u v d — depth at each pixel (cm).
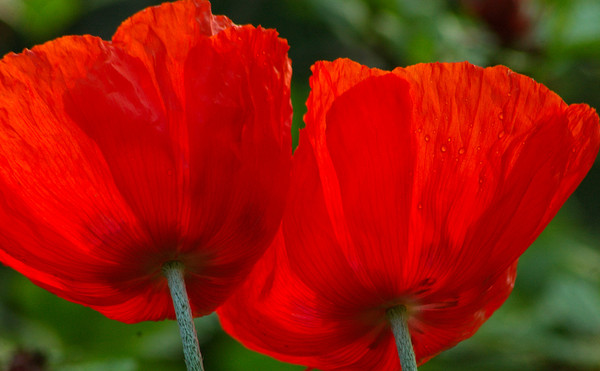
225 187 91
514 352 149
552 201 92
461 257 91
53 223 90
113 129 90
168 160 90
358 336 94
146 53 90
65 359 125
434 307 93
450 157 91
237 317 94
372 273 92
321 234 91
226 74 90
